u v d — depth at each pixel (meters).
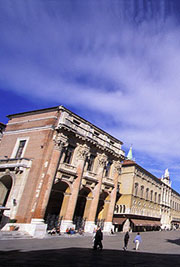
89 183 31.77
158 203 60.44
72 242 21.16
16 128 33.06
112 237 29.77
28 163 27.23
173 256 16.47
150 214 54.31
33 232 22.95
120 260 13.09
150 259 14.26
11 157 30.14
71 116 30.83
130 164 48.47
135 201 47.03
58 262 11.26
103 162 34.06
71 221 27.66
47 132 28.38
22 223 23.89
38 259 11.74
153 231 52.03
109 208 35.00
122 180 48.22
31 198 24.97
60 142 27.70
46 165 26.59
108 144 35.91
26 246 16.83
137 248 19.98
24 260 11.26
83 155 30.83
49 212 32.72
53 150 27.33
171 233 49.41
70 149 30.09
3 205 28.16
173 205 74.31
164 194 65.81
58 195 33.97
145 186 53.03
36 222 23.84
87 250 16.53
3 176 28.23
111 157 36.72
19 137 31.48
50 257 12.58
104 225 34.06
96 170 33.34
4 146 32.50
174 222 72.25
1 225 24.84
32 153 28.31
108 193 35.41
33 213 24.31
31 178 26.12
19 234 22.47
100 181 33.00
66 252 14.89
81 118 32.00
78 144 30.91
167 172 72.69
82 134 30.94
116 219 42.22
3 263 10.27
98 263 11.65
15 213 25.03
